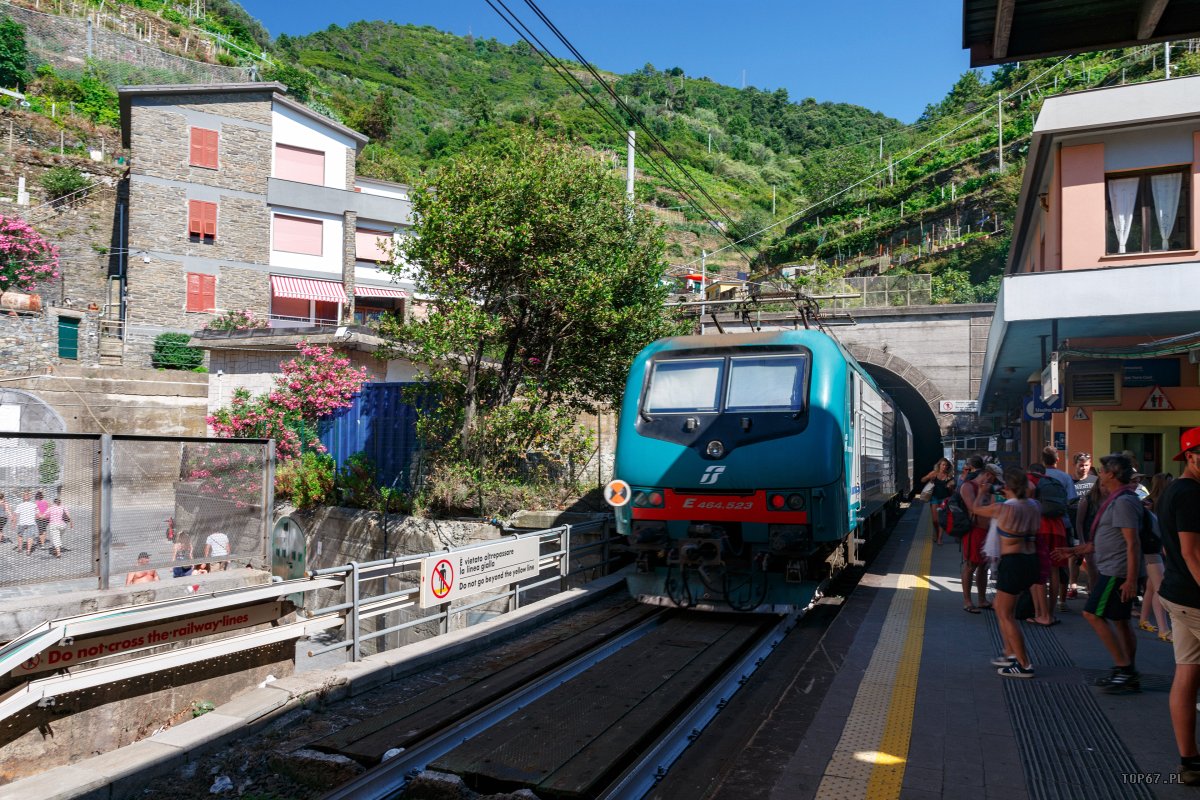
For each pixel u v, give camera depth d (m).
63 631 4.96
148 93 28.31
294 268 30.95
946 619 8.26
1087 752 4.52
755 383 8.67
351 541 14.58
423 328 12.97
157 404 23.09
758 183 102.94
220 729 4.92
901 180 71.75
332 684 5.72
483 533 12.63
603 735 4.96
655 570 8.86
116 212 33.72
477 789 4.34
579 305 13.00
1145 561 7.00
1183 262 11.19
